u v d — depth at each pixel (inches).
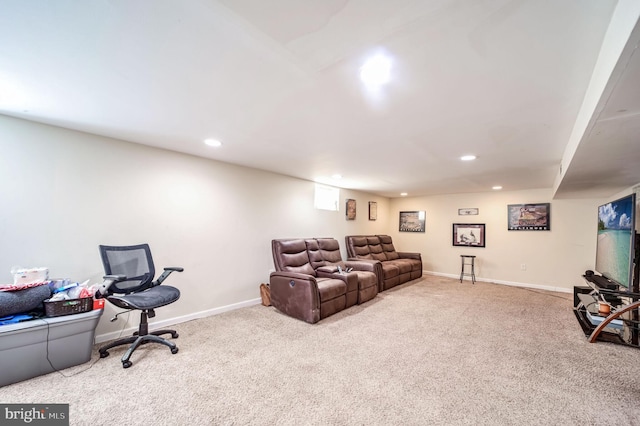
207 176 134.4
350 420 61.1
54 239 92.7
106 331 102.8
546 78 57.8
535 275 204.7
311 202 193.8
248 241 151.6
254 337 106.7
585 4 38.3
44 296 80.4
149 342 99.8
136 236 111.0
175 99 71.7
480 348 98.7
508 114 76.4
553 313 140.3
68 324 81.0
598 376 80.3
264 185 161.0
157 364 85.0
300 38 46.6
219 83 63.2
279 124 88.0
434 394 71.0
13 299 74.6
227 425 59.2
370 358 90.2
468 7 39.0
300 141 105.1
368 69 56.0
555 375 80.7
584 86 60.1
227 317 130.3
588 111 61.4
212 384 74.5
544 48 47.9
